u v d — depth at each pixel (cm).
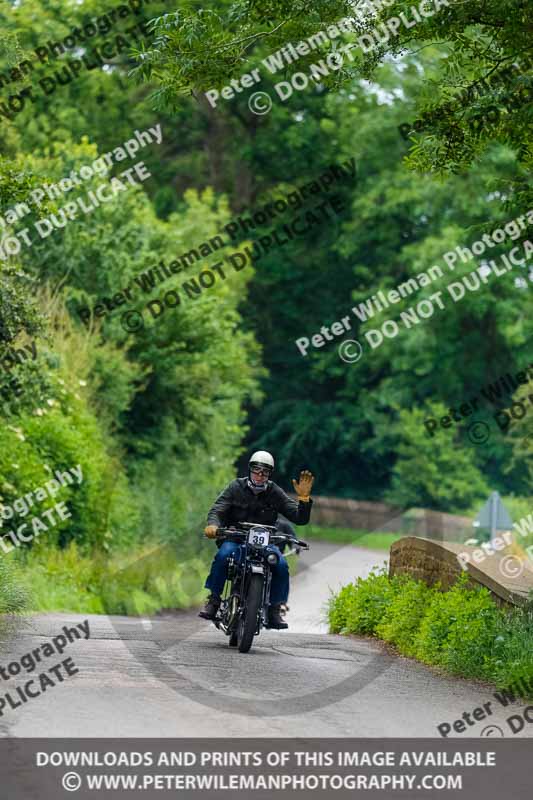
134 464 11338
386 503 17288
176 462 11775
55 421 8750
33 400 7394
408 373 18950
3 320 6975
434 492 17600
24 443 8269
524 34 4566
